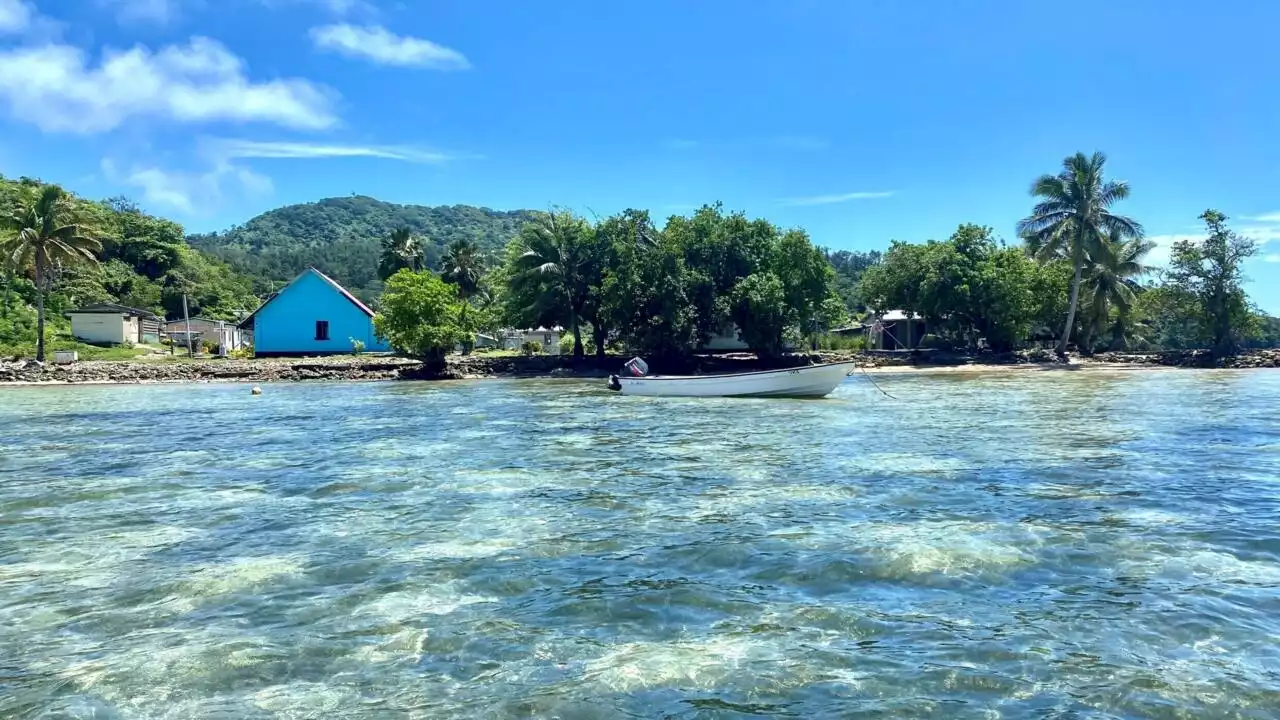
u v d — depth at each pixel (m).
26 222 44.75
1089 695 5.58
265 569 8.55
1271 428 19.70
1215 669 5.95
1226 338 53.84
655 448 17.09
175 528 10.40
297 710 5.46
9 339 54.38
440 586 7.95
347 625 6.95
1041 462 14.81
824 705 5.47
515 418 23.53
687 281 46.09
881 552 8.88
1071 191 53.53
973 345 56.59
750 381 30.16
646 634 6.71
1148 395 30.61
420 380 43.62
